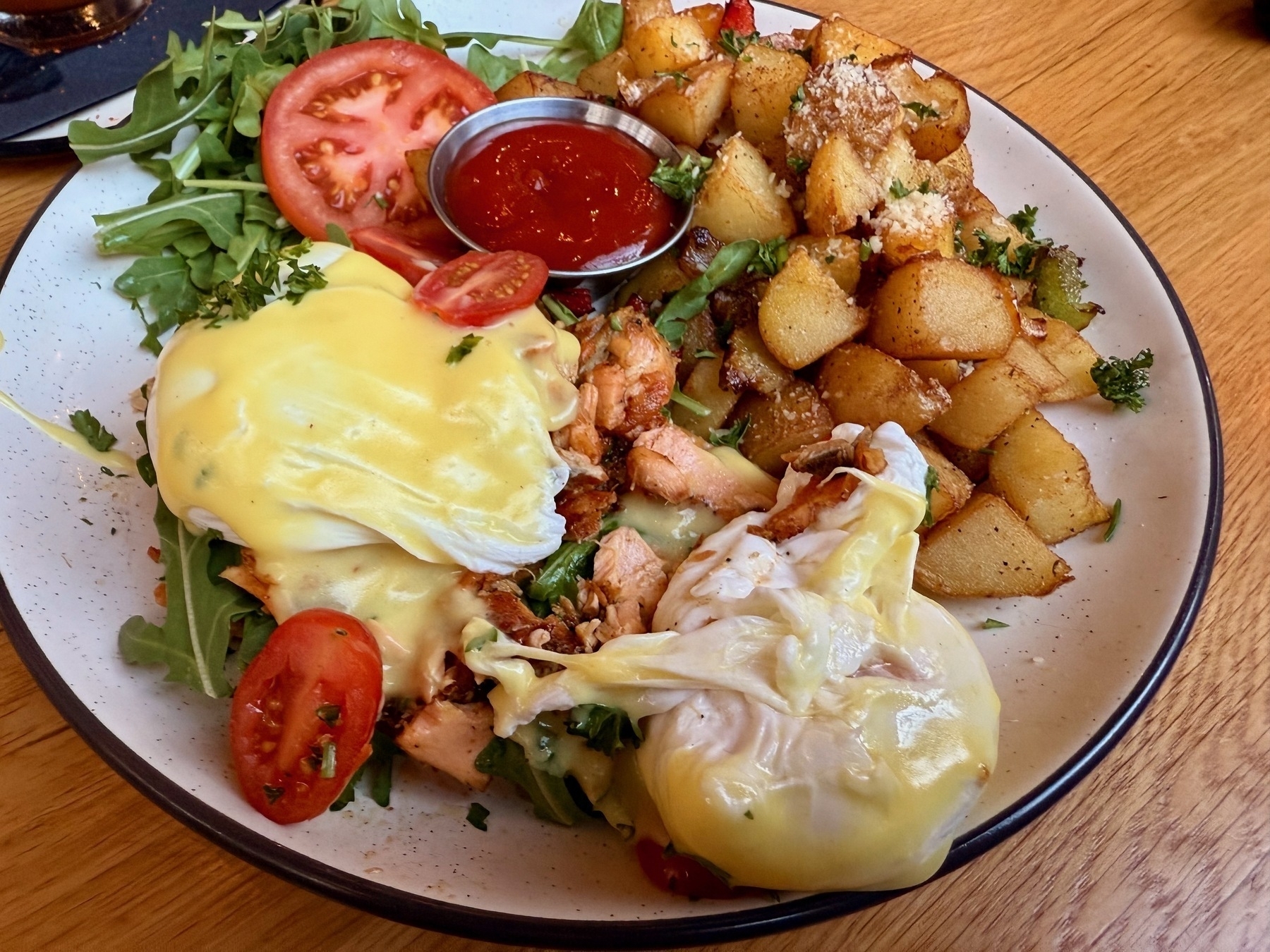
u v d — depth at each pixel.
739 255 0.24
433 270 0.21
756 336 0.23
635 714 0.17
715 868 0.16
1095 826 0.19
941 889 0.18
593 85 0.29
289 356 0.18
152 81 0.24
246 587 0.18
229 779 0.16
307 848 0.16
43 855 0.17
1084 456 0.24
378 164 0.26
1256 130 0.33
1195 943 0.18
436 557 0.18
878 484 0.19
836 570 0.18
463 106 0.27
